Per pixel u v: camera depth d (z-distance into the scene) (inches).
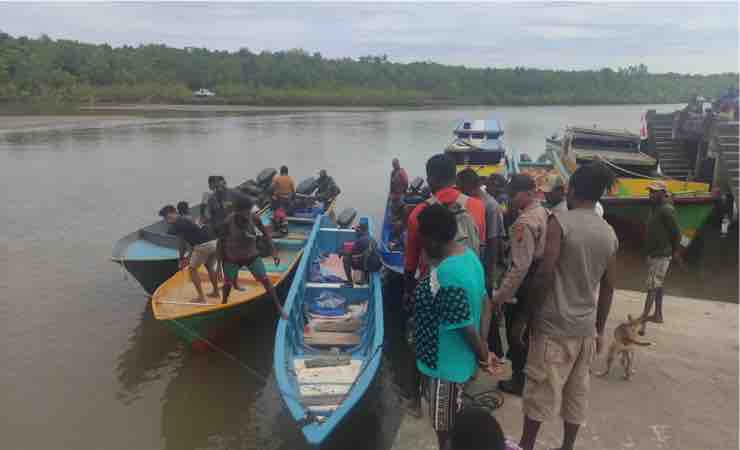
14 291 408.8
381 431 247.0
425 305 134.4
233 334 331.6
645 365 237.0
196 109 2522.1
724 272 454.3
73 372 304.8
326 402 219.3
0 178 855.1
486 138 671.1
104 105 2541.8
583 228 139.9
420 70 3757.4
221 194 402.3
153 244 405.4
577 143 656.4
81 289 415.2
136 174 912.9
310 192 546.0
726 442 184.7
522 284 184.7
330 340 282.5
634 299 327.6
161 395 286.4
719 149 552.7
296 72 3299.7
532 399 150.9
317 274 358.6
